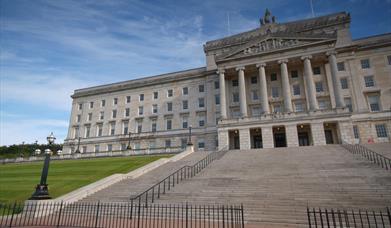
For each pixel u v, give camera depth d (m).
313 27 51.88
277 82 49.28
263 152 28.47
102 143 63.78
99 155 48.28
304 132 43.34
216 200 14.21
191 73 60.12
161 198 15.46
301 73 48.22
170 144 56.50
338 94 40.88
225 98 48.53
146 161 32.06
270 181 16.61
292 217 11.28
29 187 21.98
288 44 46.19
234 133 46.12
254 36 56.19
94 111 69.12
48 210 14.61
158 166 25.97
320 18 52.16
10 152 83.62
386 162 19.19
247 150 30.97
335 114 38.62
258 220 11.39
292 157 24.05
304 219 11.02
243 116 44.12
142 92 64.88
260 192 14.73
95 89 71.12
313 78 47.22
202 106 56.69
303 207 12.16
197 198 14.82
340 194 13.29
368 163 18.89
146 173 23.42
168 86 62.16
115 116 66.06
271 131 41.19
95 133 66.56
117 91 68.12
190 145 34.91
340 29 49.78
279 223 10.96
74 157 48.69
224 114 47.03
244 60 48.44
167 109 60.34
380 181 14.64
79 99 72.56
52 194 18.69
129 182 20.36
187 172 21.83
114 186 19.45
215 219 12.03
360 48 46.31
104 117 67.06
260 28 56.56
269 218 11.43
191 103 57.94
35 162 46.97
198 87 58.59
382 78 44.19
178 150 44.59
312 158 22.75
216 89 55.12
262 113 44.59
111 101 68.12
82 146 66.12
